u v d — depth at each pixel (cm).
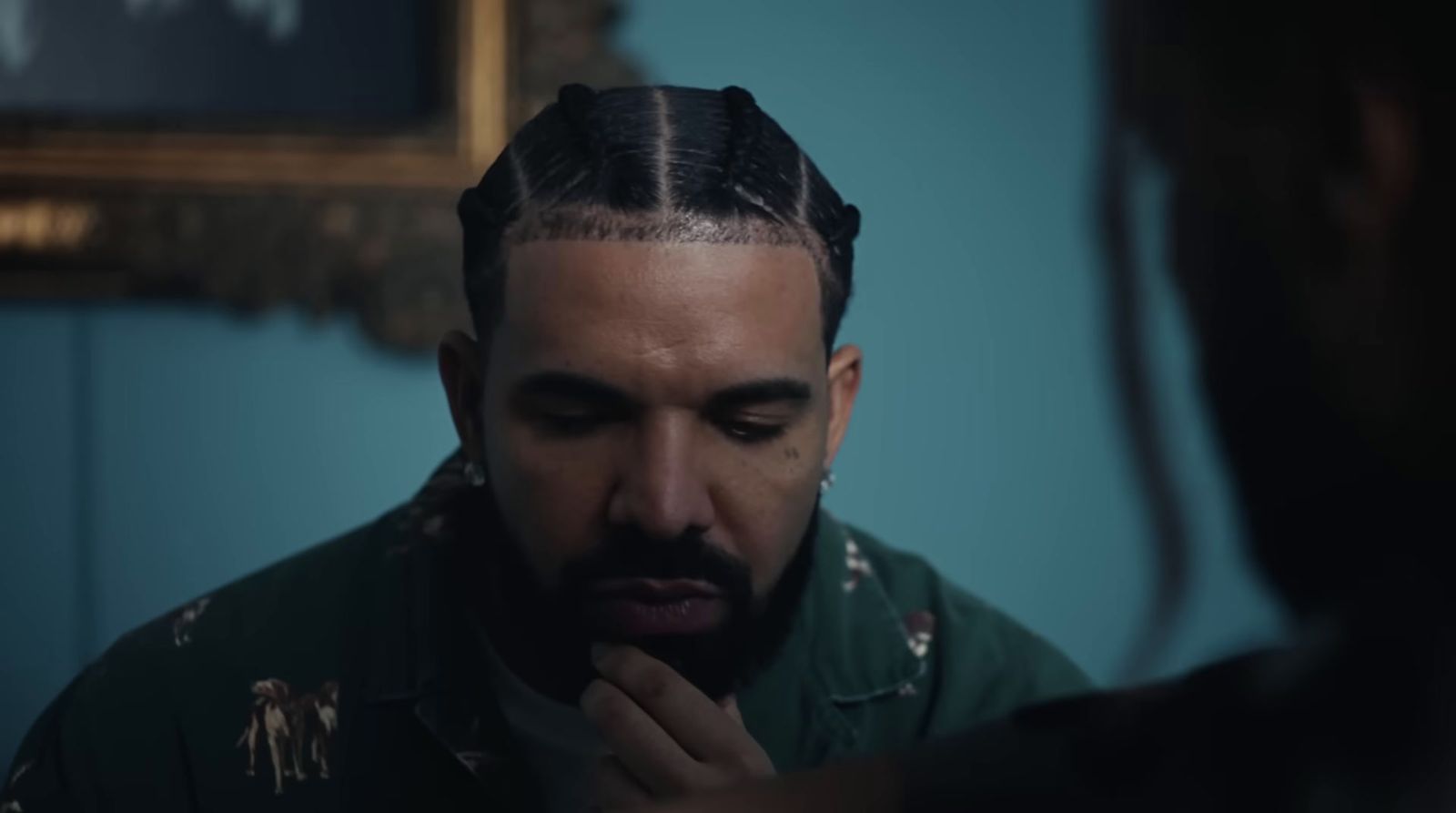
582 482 80
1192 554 35
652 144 81
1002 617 110
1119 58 33
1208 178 31
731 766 75
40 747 99
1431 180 28
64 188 167
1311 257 30
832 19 175
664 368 78
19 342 170
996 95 176
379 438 172
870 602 105
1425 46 28
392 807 95
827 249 83
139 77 169
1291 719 32
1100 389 176
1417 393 29
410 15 170
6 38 168
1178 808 32
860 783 35
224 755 97
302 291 170
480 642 95
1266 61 30
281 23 169
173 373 171
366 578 102
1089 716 35
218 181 169
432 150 169
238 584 105
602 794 76
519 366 80
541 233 80
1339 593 32
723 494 81
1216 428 33
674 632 82
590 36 170
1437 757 30
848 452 176
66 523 171
